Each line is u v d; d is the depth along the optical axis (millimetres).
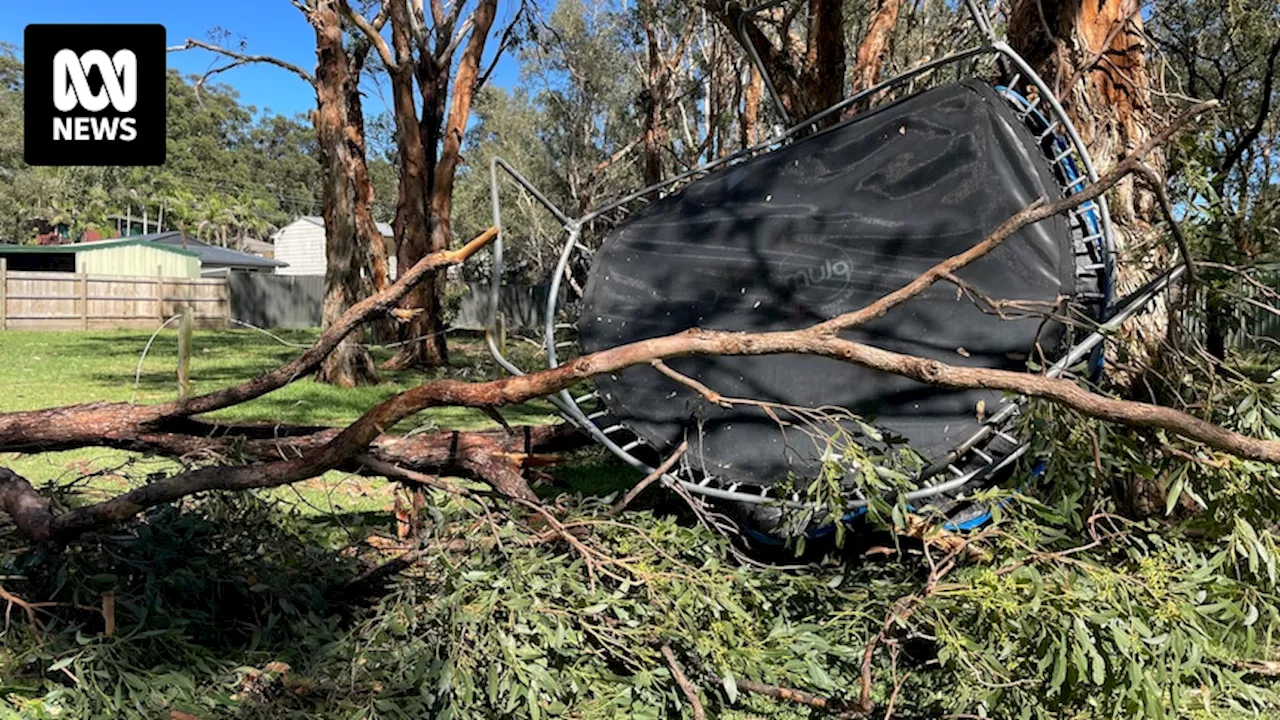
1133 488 4719
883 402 4035
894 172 4418
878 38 10836
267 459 4801
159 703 2959
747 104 20000
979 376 3031
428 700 3061
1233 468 3404
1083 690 2969
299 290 37219
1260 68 12336
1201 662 3105
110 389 13141
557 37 23156
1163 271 4484
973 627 3062
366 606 3924
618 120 38781
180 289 31125
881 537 4086
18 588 3490
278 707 3059
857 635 3496
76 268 35375
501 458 4539
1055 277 3959
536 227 35656
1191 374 4453
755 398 4191
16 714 2793
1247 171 8648
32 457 7738
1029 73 4242
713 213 4730
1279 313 4090
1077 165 4504
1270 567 3230
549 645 3195
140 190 73688
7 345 21859
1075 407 3062
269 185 98250
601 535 3865
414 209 18703
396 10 17844
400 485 4539
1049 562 3205
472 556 3746
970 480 3822
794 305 4375
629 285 4695
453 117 18344
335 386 15109
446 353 19516
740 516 4160
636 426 4371
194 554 3783
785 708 3445
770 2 5945
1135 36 5258
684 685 3129
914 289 3230
